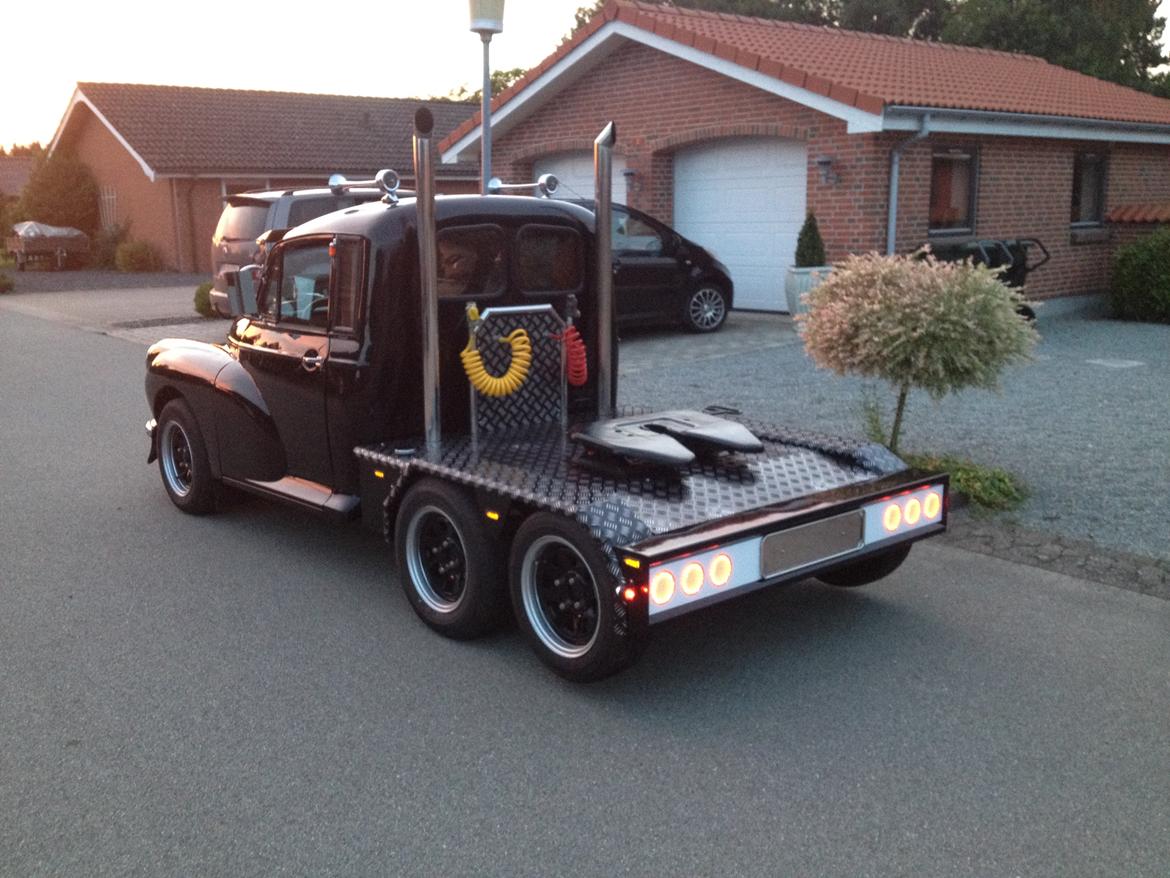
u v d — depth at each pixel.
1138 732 4.02
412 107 37.59
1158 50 33.50
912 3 38.34
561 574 4.38
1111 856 3.25
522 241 5.62
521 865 3.22
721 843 3.32
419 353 5.36
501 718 4.15
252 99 34.91
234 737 4.00
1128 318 15.74
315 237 5.57
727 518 4.24
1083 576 5.64
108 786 3.66
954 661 4.65
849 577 5.38
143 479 7.88
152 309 20.30
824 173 14.06
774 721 4.12
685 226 16.73
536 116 18.06
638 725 4.09
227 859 3.25
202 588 5.59
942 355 6.45
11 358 14.04
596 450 4.62
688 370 11.48
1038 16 30.28
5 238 38.00
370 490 5.32
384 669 4.59
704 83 15.46
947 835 3.36
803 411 9.30
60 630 5.04
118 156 33.22
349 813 3.50
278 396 5.91
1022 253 14.11
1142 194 18.06
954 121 13.71
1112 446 7.94
